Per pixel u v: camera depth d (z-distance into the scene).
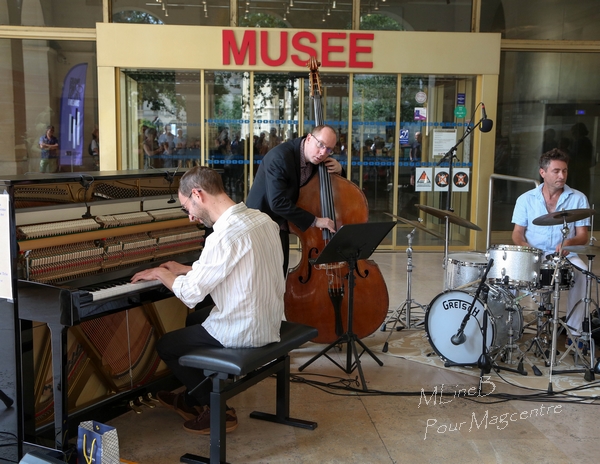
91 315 2.34
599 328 3.81
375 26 7.87
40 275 2.45
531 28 8.20
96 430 2.32
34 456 2.16
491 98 7.82
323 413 3.11
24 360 2.39
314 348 4.13
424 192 8.03
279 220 3.92
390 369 3.77
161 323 3.34
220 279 2.53
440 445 2.77
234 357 2.46
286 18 7.77
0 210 2.30
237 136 7.78
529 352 4.12
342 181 3.86
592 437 2.87
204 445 2.76
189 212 2.64
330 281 3.85
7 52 7.76
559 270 3.60
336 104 7.79
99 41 7.39
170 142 7.73
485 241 8.07
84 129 7.98
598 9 8.23
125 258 2.87
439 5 7.93
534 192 4.38
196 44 7.47
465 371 3.74
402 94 7.82
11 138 7.94
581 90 8.44
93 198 2.81
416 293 5.68
